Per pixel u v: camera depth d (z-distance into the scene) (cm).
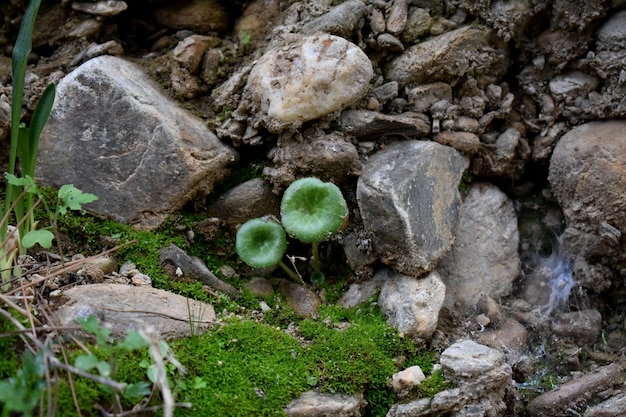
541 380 56
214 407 50
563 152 59
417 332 55
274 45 59
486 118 60
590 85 59
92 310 51
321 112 57
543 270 60
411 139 59
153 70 60
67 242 56
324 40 57
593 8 58
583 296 59
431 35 60
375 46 59
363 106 59
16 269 53
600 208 57
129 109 57
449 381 53
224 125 58
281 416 51
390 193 56
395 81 59
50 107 52
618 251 57
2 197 57
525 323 58
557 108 60
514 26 59
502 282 59
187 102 60
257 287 58
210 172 58
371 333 55
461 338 56
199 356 52
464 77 60
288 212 56
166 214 57
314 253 58
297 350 54
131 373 49
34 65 61
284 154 58
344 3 59
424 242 56
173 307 53
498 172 60
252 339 53
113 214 57
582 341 58
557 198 59
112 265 56
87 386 48
